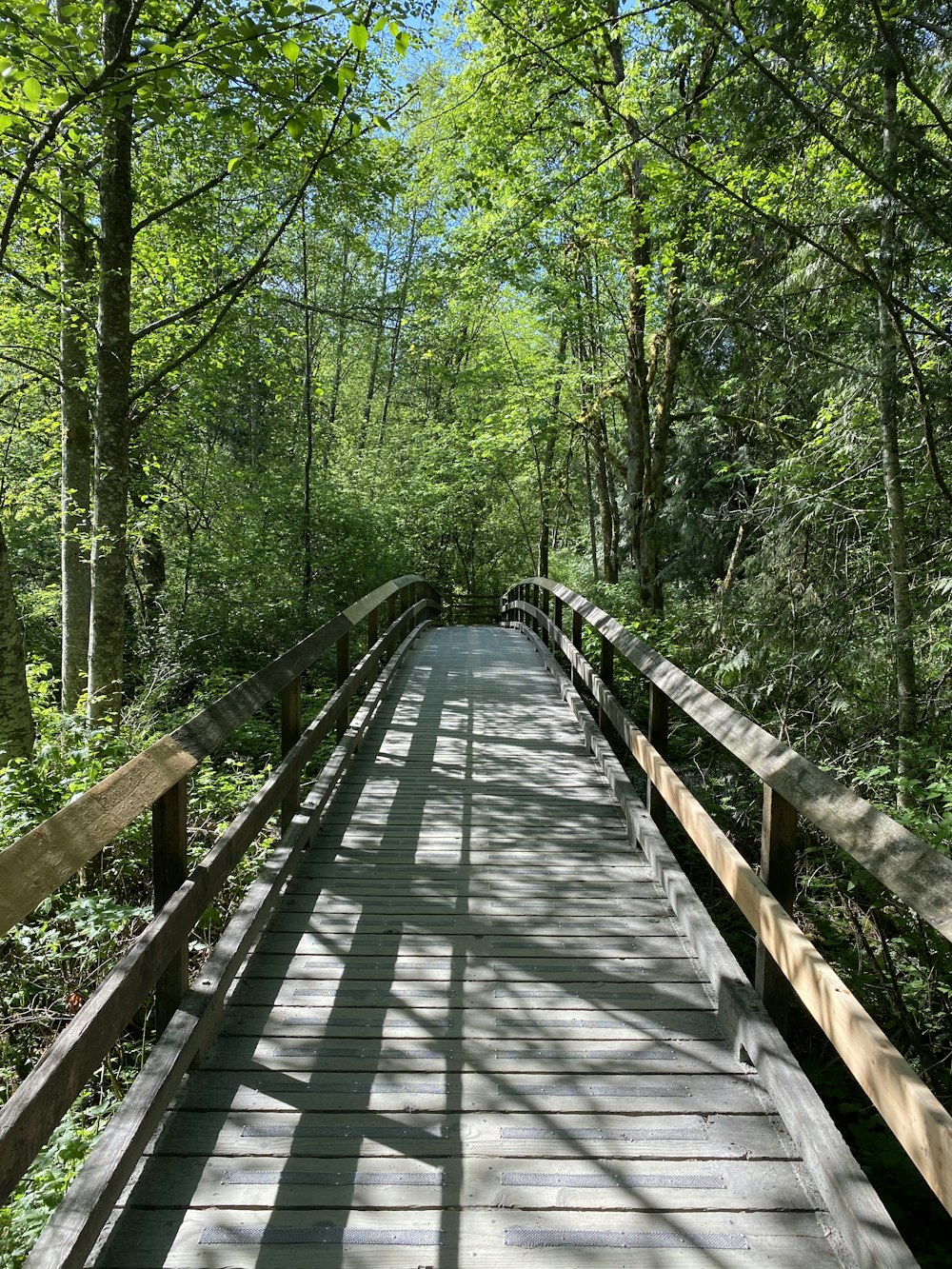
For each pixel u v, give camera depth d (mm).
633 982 3336
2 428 15125
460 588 31141
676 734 7969
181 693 14977
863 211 6426
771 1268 2012
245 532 17531
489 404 24281
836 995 2074
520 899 4082
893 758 6125
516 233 11523
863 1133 4051
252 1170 2311
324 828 5039
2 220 8492
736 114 7266
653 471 14336
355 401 33594
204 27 5906
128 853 5043
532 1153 2389
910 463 7285
